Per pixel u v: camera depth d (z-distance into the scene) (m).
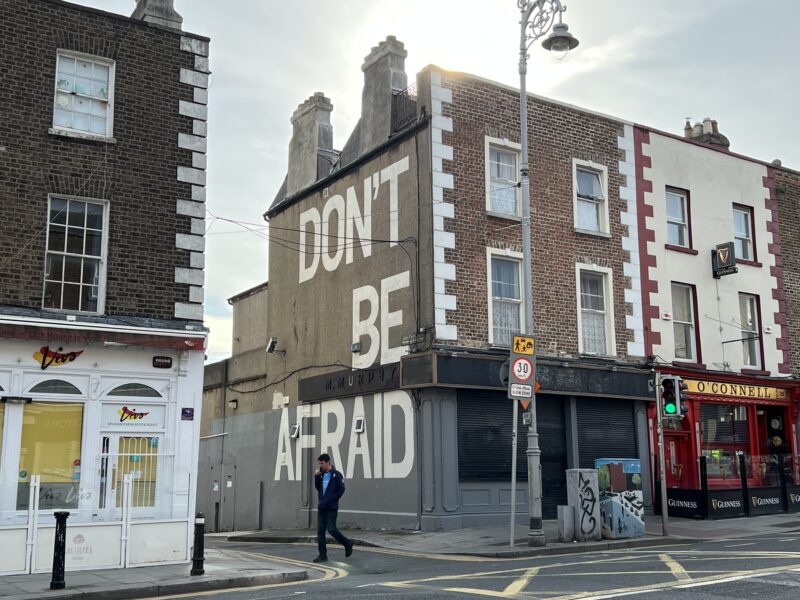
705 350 22.70
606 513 15.53
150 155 14.85
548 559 13.09
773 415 24.30
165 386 14.24
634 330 21.44
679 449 21.91
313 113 24.92
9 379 13.00
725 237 24.09
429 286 18.55
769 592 8.48
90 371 13.63
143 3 15.89
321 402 22.17
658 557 12.38
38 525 12.17
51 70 14.17
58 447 13.30
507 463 18.78
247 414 25.86
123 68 14.84
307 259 23.72
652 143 23.02
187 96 15.38
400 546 15.77
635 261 21.88
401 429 18.98
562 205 20.80
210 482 27.62
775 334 24.55
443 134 19.27
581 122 21.59
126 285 14.28
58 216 14.04
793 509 21.36
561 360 19.72
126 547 12.74
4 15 13.86
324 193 23.27
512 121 20.45
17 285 13.38
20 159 13.69
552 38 15.70
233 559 13.99
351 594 9.31
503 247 19.61
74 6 14.46
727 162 24.67
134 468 13.72
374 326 20.31
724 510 19.81
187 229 14.99
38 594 10.09
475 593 8.96
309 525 21.83
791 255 25.77
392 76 21.36
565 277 20.50
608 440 20.47
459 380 18.00
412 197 19.52
